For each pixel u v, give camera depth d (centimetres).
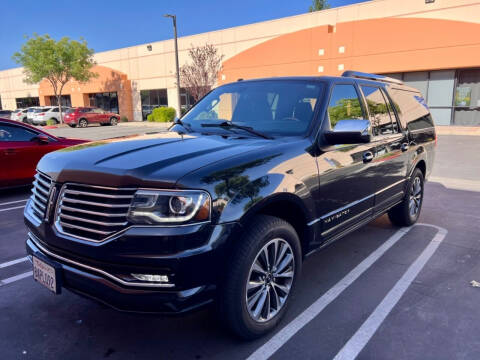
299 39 2327
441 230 509
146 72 3391
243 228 234
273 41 2447
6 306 316
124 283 214
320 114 315
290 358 249
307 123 313
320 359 249
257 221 249
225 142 287
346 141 299
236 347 261
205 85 2688
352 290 343
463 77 1883
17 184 720
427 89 1984
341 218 333
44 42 3391
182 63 3077
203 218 216
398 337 272
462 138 1546
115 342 268
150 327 286
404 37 1959
